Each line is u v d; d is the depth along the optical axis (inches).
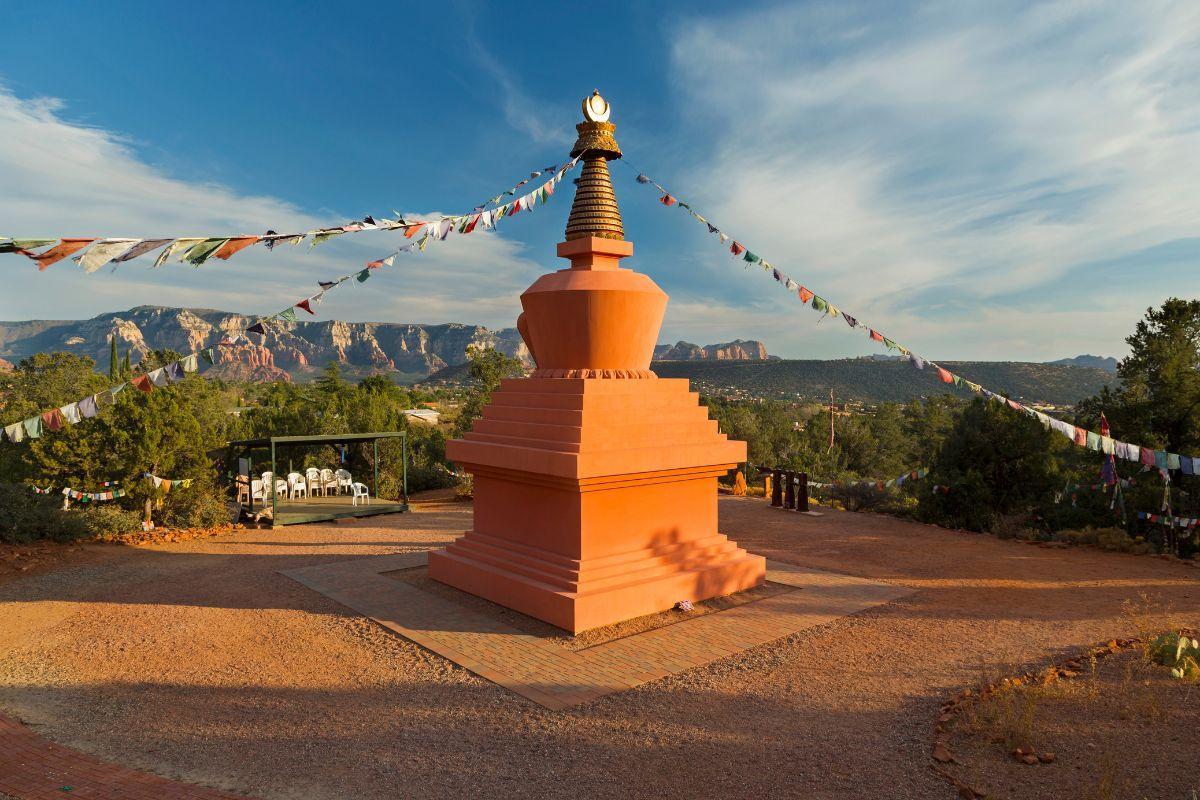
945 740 268.7
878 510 891.4
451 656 370.0
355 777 249.1
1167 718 274.4
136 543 667.4
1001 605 464.1
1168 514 633.0
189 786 240.4
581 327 451.8
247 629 414.3
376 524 804.0
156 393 780.0
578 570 419.8
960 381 438.6
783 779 245.6
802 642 394.9
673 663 362.6
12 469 764.0
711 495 503.8
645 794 237.3
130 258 232.4
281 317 325.1
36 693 324.5
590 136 472.1
